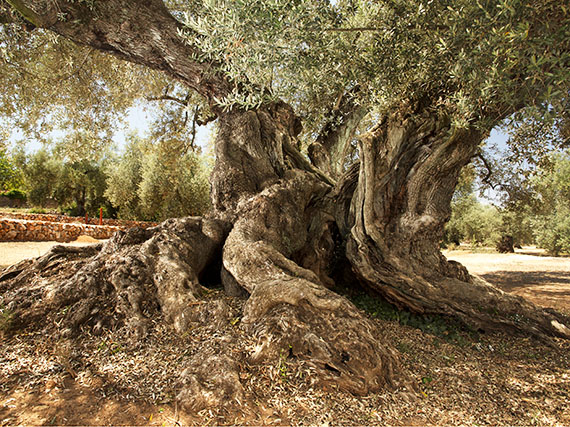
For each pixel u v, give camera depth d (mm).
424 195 5938
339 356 3465
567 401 3467
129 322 4023
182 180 22547
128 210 26516
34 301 4309
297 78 4926
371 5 5551
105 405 2869
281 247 5355
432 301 5523
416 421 2969
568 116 3924
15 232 14141
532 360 4535
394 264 5703
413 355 4285
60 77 8883
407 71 5250
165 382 3160
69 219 20953
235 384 3043
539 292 9625
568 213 20656
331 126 9219
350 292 6383
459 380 3799
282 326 3648
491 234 27484
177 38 5875
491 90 3977
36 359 3512
